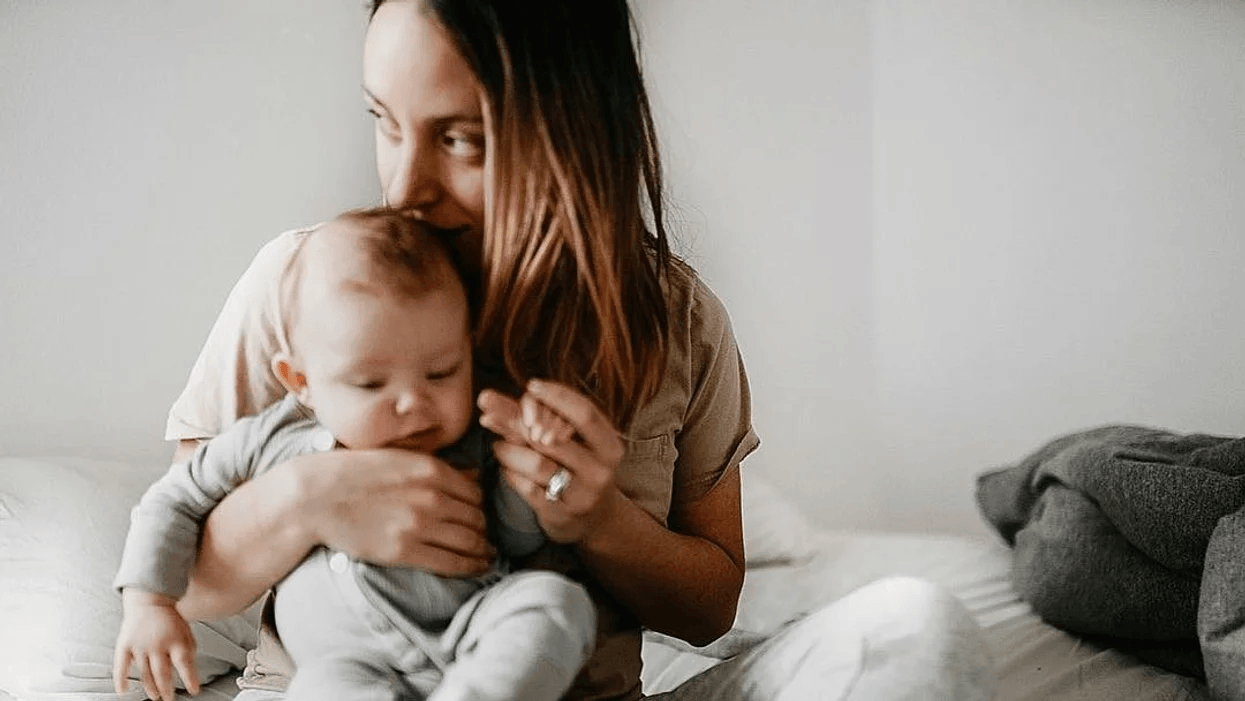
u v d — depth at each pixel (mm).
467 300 938
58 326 1768
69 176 1761
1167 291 2273
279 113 1890
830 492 2377
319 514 872
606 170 929
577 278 934
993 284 2326
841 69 2332
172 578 898
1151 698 1473
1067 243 2299
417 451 918
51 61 1740
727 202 2330
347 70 1939
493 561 900
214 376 1013
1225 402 2268
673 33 2295
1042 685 1487
